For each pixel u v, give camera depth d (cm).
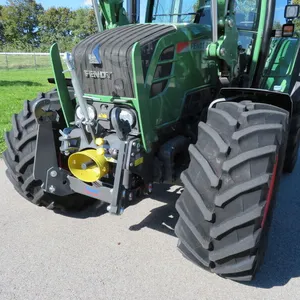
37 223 338
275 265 280
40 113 286
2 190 409
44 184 300
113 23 329
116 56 246
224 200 223
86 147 274
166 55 273
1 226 332
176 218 348
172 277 266
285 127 247
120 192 256
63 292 252
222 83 328
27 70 2502
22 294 250
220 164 229
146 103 257
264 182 221
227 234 230
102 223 339
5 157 333
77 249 299
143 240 312
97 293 251
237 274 245
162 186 416
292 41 431
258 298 246
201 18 336
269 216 256
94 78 263
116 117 252
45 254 292
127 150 253
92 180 265
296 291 253
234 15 315
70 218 348
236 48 319
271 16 343
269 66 418
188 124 319
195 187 237
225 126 239
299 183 441
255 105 253
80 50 265
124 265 279
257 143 228
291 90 411
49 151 297
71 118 300
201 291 252
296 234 323
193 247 244
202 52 312
